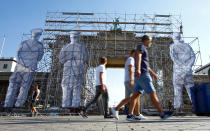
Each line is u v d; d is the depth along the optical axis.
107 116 6.38
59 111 14.03
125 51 18.78
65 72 14.86
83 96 16.58
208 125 2.89
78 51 15.47
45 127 2.70
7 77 22.97
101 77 5.90
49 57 17.27
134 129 2.38
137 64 3.74
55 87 16.59
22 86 13.84
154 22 19.00
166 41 18.28
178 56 15.37
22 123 3.63
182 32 18.78
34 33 15.67
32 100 9.90
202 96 8.21
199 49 17.11
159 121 3.95
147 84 3.84
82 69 14.91
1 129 2.40
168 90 16.20
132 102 4.42
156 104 3.88
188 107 15.75
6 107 14.42
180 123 3.32
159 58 17.91
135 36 19.27
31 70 14.40
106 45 19.05
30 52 14.95
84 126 2.86
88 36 19.02
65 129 2.41
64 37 18.55
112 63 20.53
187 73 14.83
